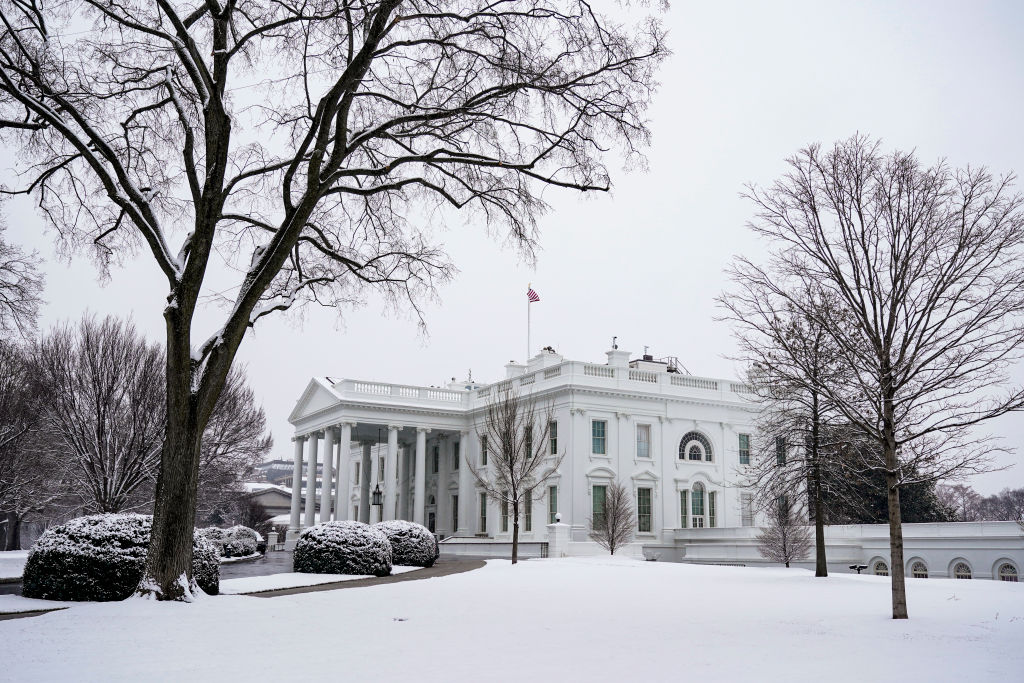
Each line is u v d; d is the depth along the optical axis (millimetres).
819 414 25062
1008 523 36188
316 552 25438
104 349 33688
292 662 9188
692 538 49031
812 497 36469
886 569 40344
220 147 15203
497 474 46156
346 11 14695
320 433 65125
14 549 46250
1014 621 13945
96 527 16391
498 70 16344
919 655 10172
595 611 15289
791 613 15234
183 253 15672
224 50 15320
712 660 9648
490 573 27312
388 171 15938
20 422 34500
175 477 14391
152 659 9242
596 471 49375
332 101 14641
